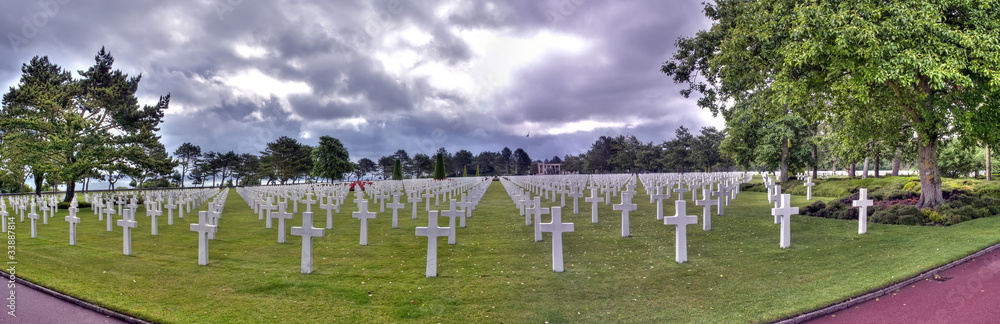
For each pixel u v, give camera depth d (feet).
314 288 21.53
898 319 16.74
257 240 37.01
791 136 102.12
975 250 26.23
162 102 106.52
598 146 405.39
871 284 20.42
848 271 23.02
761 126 109.09
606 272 24.18
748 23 51.49
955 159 112.57
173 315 18.06
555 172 419.95
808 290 20.04
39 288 21.94
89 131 91.91
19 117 86.74
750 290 20.38
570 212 54.85
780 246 30.17
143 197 84.53
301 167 241.96
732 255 27.96
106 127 99.60
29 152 84.33
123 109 97.50
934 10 34.94
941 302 18.25
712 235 35.68
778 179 122.01
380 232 41.19
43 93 88.79
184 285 22.25
